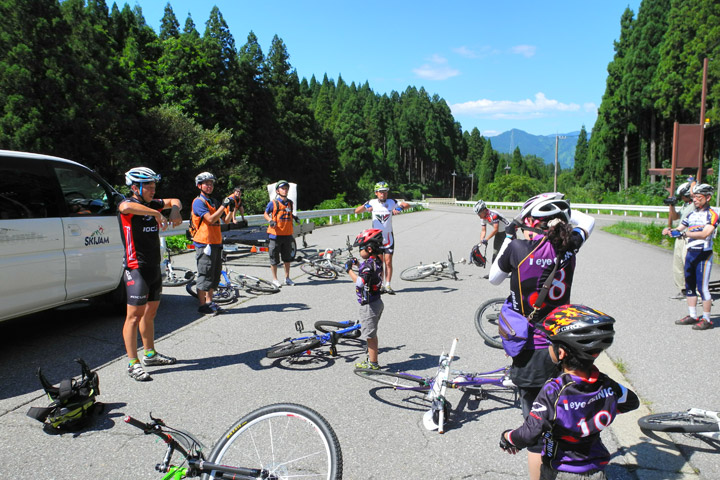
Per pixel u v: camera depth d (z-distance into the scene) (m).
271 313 6.91
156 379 4.54
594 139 70.25
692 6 41.09
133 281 4.49
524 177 95.44
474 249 9.05
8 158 4.87
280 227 8.49
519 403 4.15
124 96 32.44
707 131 44.47
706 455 3.30
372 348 4.55
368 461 3.20
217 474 2.45
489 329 5.69
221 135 42.78
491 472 3.10
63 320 6.39
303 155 68.38
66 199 5.52
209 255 6.64
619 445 3.46
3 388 4.29
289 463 3.10
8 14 25.84
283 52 72.44
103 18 44.41
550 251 2.79
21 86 25.66
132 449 3.35
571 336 2.15
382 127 127.19
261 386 4.40
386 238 8.16
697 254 6.06
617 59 58.25
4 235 4.66
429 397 3.74
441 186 146.25
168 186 36.47
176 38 52.28
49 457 3.23
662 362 4.97
